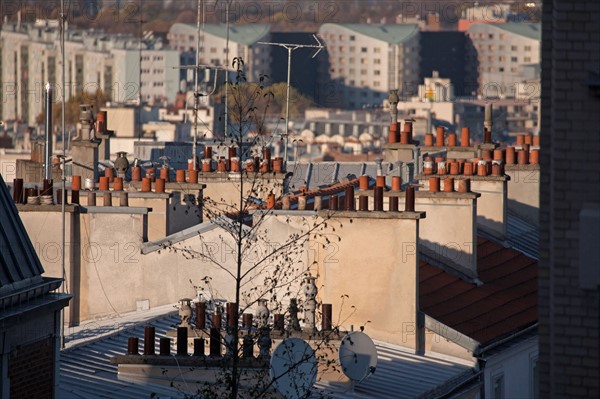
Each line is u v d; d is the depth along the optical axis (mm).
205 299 113875
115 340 110750
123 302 122625
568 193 68625
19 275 87375
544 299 70875
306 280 109562
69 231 123250
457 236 133500
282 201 129875
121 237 123188
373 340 117125
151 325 114562
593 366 68625
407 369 113250
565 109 68562
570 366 68938
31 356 87438
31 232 123812
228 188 144375
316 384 106625
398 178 132875
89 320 122625
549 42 71062
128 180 149000
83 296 123250
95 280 123250
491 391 121875
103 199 131250
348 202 119125
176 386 102062
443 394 111188
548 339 70688
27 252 89188
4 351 84375
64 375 102250
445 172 148750
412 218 115562
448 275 132750
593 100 68250
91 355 107000
